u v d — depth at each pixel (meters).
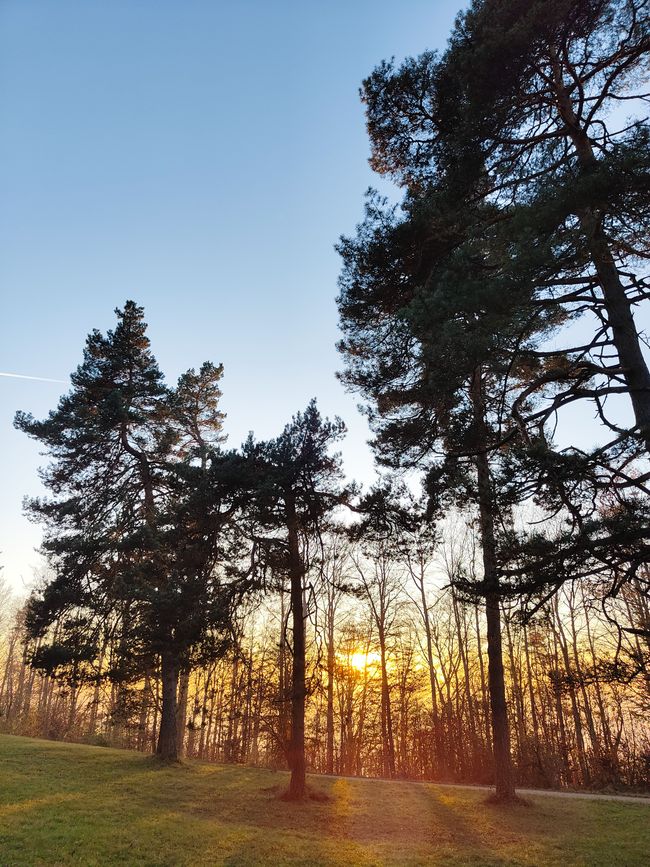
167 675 21.06
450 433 9.48
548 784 25.98
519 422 9.02
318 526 16.73
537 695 34.34
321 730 33.00
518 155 10.47
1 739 22.73
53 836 10.02
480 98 9.88
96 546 20.92
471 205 10.57
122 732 35.00
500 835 12.70
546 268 8.34
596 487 7.69
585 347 9.41
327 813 14.52
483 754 30.98
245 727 29.16
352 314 12.32
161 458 23.81
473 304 8.24
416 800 16.94
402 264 11.26
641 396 8.80
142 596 15.63
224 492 15.88
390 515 15.27
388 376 11.38
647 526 6.86
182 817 12.66
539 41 9.48
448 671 37.25
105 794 14.12
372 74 11.73
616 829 13.04
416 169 11.74
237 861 9.93
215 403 28.22
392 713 38.31
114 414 22.81
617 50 9.82
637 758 25.72
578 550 7.26
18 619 42.03
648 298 9.05
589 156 9.77
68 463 23.34
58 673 20.41
